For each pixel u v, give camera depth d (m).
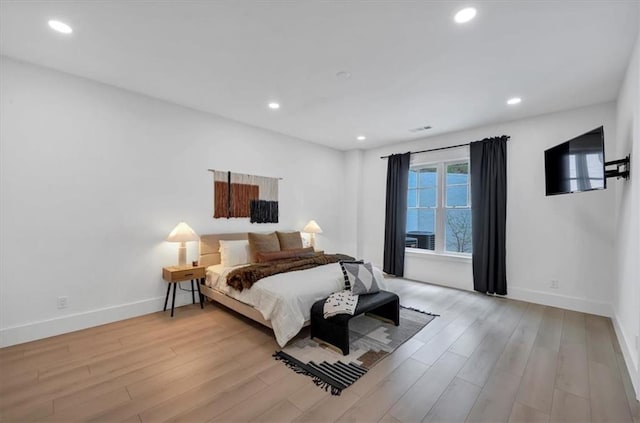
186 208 3.86
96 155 3.14
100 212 3.17
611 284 3.47
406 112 3.91
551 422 1.76
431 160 5.12
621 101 3.03
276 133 4.95
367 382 2.16
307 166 5.50
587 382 2.17
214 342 2.79
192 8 1.97
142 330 3.04
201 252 3.91
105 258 3.21
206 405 1.90
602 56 2.50
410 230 5.57
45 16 2.06
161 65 2.76
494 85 3.09
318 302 2.88
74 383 2.13
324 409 1.87
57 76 2.90
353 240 6.06
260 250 4.09
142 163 3.47
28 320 2.77
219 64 2.73
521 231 4.11
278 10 1.98
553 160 3.26
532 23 2.09
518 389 2.08
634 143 2.31
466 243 4.86
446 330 3.09
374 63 2.67
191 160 3.91
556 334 3.00
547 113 3.90
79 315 3.04
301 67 2.77
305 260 3.82
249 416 1.80
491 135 4.40
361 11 1.98
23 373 2.25
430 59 2.59
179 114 3.78
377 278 3.36
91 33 2.27
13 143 2.69
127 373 2.26
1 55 2.62
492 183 4.29
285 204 5.12
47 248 2.86
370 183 6.03
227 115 4.12
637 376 1.99
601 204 3.54
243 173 4.48
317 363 2.41
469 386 2.12
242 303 3.17
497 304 3.94
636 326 2.16
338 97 3.45
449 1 1.88
